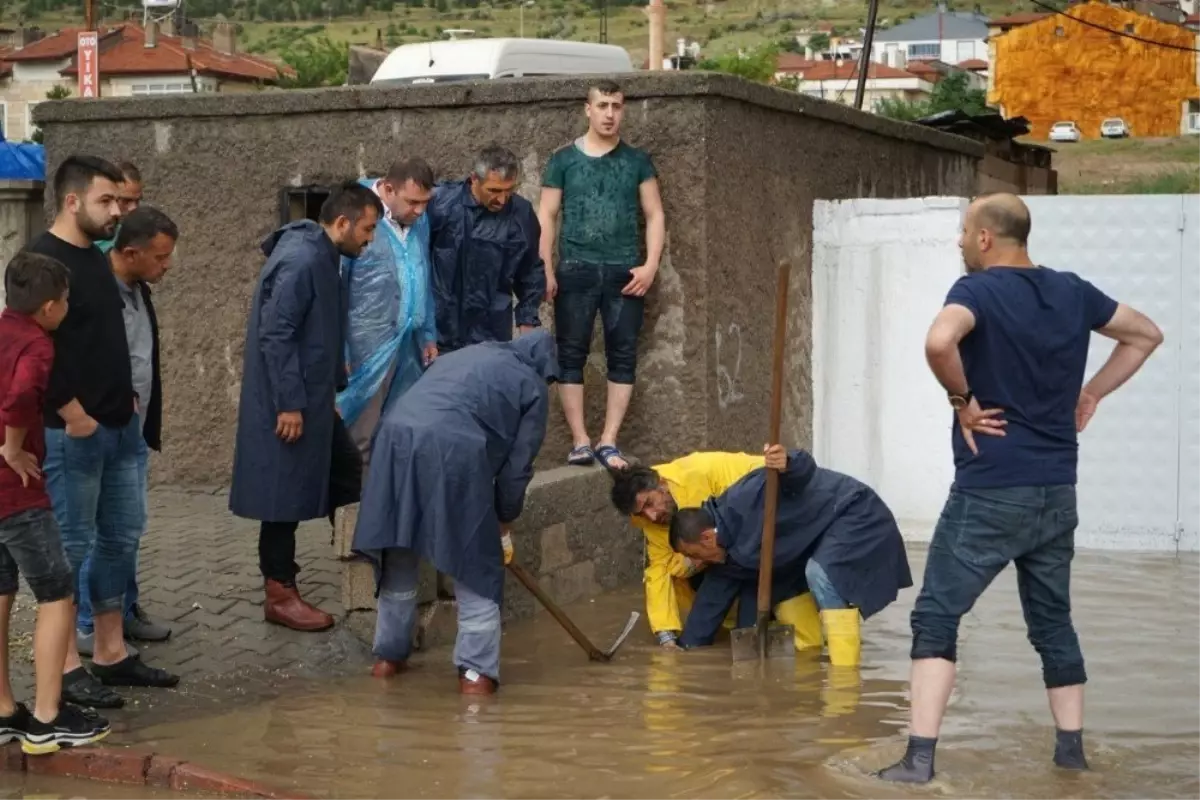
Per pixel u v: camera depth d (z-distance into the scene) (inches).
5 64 2351.1
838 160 462.3
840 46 3718.0
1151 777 236.4
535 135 406.9
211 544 367.9
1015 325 231.1
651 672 297.7
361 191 304.0
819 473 312.5
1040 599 240.4
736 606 336.5
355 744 252.5
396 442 279.1
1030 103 2893.7
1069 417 236.2
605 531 367.2
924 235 423.5
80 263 259.9
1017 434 232.5
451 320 353.7
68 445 259.8
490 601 281.0
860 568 304.3
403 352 333.1
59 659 242.8
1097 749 249.6
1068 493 235.5
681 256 392.8
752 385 414.6
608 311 386.0
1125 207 411.8
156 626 299.6
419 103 414.0
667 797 227.8
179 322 441.7
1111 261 414.3
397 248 328.8
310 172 427.2
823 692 283.7
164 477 445.4
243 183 433.1
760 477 310.0
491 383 285.0
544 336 299.0
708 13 5944.9
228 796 231.1
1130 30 2827.3
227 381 439.2
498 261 355.6
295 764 243.0
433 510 276.7
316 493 299.7
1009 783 233.1
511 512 289.3
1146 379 412.2
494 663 282.2
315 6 6186.0
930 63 3277.6
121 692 275.3
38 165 658.2
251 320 300.5
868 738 255.9
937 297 421.7
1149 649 310.7
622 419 390.9
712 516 309.3
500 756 246.8
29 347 234.4
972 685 285.9
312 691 282.0
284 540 306.7
